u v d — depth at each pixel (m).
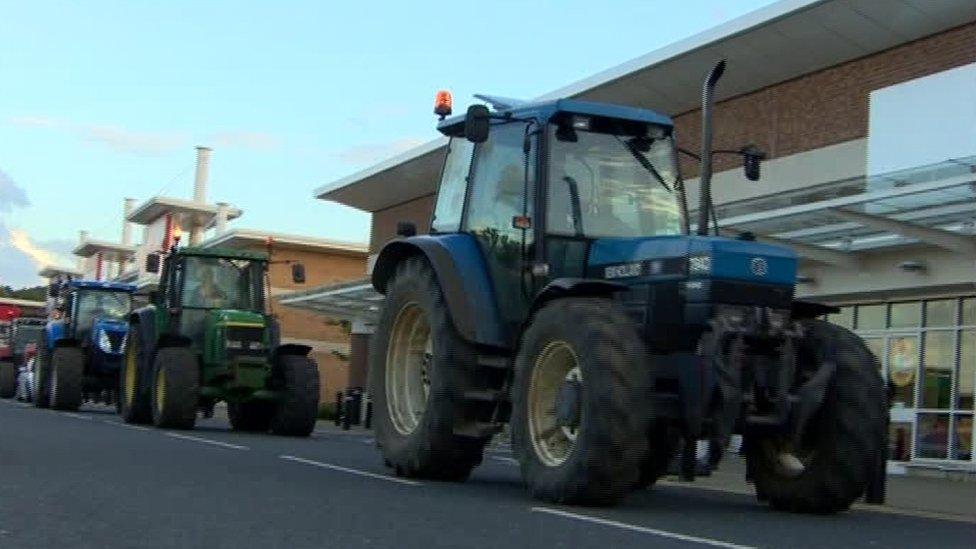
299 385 16.41
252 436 15.63
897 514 9.11
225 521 6.14
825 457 7.85
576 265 8.47
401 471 9.33
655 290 7.85
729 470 14.27
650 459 9.12
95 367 21.89
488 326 8.70
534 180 8.56
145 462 9.52
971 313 16.30
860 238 16.41
